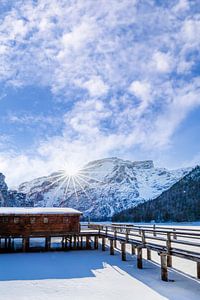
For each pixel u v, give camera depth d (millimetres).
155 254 27391
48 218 32094
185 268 20328
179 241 15398
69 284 16625
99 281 17203
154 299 13617
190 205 146625
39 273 19688
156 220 144125
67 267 21688
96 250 31469
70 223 32531
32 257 26812
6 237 31031
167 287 15531
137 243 21016
